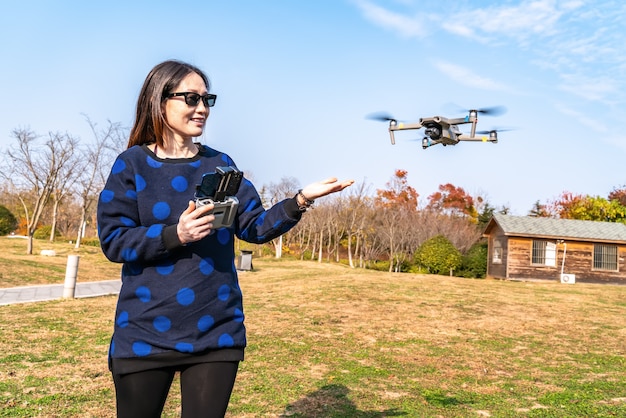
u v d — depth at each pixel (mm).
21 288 13484
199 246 1884
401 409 4621
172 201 1917
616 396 5309
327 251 39594
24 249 24984
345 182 1979
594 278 24625
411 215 34594
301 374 5723
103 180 26469
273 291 13625
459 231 34656
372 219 35438
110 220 1853
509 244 24562
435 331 8836
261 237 2006
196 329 1843
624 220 36219
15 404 4379
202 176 1933
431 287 15289
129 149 1968
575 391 5445
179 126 1987
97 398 4609
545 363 6844
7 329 7582
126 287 1878
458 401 4957
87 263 21516
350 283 15289
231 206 1805
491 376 6047
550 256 24578
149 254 1773
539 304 12906
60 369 5543
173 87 1969
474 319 10227
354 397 4914
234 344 1908
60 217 40219
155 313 1822
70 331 7652
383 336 8203
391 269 31875
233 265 2010
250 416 4289
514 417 4539
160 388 1851
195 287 1852
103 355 6254
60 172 25062
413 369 6207
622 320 10875
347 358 6613
